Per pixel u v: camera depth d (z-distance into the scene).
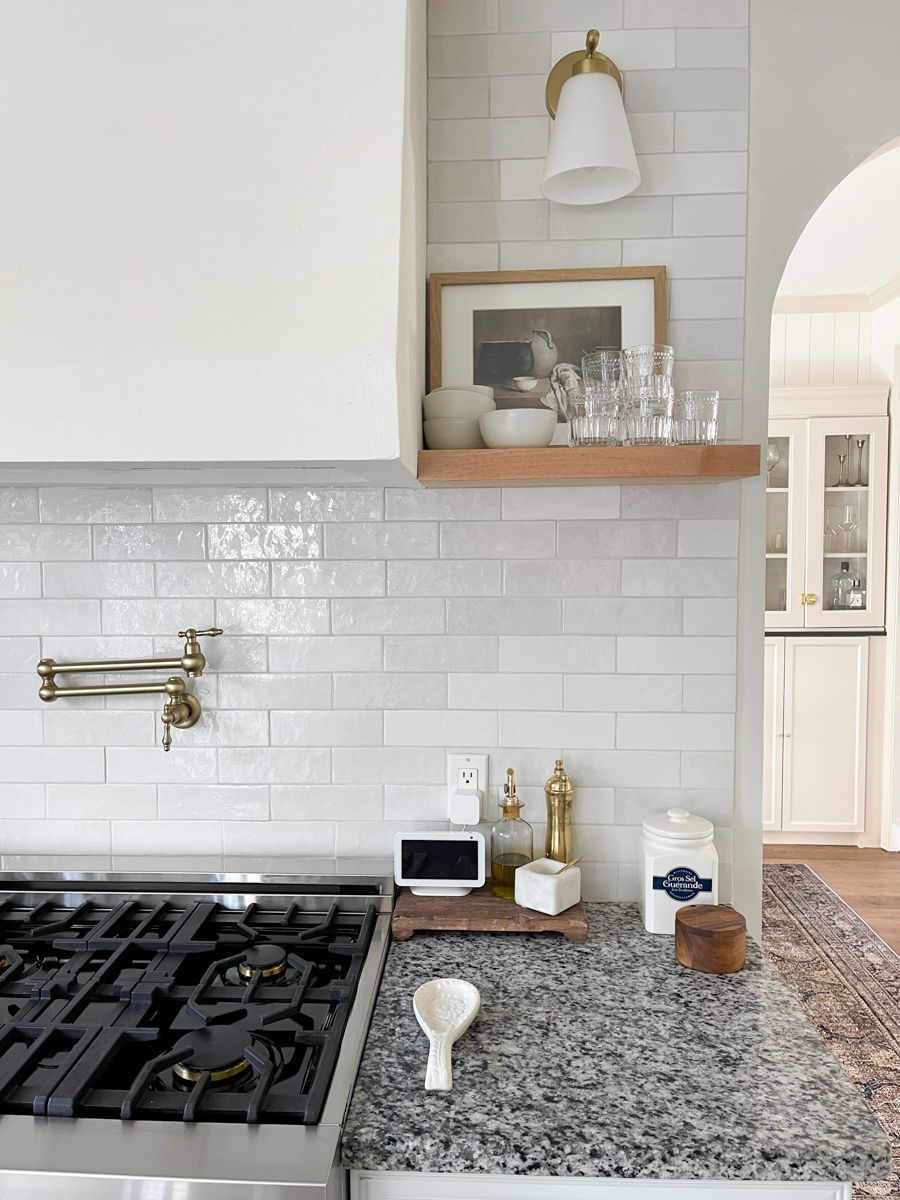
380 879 1.53
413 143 1.25
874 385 4.37
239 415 1.06
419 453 1.31
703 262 1.52
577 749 1.57
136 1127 0.93
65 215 1.08
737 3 1.49
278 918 1.44
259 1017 1.13
